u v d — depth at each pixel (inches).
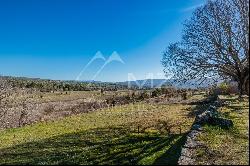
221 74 1448.1
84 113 2506.2
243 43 1380.4
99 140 1326.3
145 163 878.4
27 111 2386.8
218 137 1024.2
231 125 1166.3
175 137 1208.8
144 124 1683.1
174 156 913.5
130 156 975.6
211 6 1498.5
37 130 1876.2
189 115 1926.7
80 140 1358.3
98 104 3019.2
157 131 1435.8
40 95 3393.2
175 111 2209.6
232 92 2780.5
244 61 1385.3
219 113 1444.4
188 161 799.7
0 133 1834.4
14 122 2138.3
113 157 983.0
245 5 1398.9
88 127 1798.7
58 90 4453.7
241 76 1390.3
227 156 840.3
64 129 1822.1
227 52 1416.1
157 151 1000.2
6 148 1349.7
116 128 1630.2
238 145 942.4
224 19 1450.5
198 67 1482.5
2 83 2645.2
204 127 1128.2
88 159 985.5
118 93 4178.2
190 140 979.9
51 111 2608.3
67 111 2642.7
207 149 895.1
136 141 1229.1
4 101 2385.6
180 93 3703.3
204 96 3260.3
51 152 1156.5
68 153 1103.0
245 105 1883.6
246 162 795.4
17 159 1090.7
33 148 1283.2
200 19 1509.6
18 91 3115.2
